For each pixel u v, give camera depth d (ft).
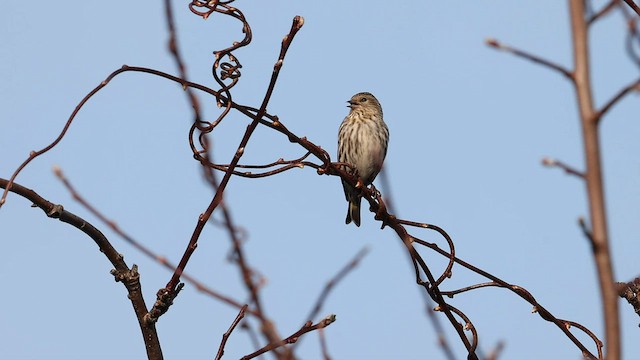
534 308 33.94
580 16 18.15
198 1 32.91
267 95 30.71
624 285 34.73
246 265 20.56
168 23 22.61
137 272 31.24
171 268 20.67
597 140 17.66
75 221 30.63
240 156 30.55
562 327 33.86
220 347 26.84
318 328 25.09
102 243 30.99
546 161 17.85
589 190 17.56
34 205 30.37
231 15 33.24
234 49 33.35
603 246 17.35
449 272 34.32
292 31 30.60
